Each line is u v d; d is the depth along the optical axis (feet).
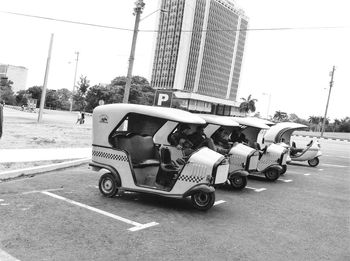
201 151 24.56
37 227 18.31
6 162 33.35
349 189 38.58
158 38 285.02
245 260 16.52
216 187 33.53
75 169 35.70
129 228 19.48
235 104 399.24
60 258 14.90
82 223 19.56
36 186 27.07
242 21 277.85
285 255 17.66
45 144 48.39
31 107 191.62
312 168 54.39
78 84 270.46
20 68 503.61
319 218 25.36
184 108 313.32
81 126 94.32
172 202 25.85
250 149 33.55
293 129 49.55
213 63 364.99
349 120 287.89
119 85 280.92
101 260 15.07
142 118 27.04
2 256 14.65
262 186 36.06
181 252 16.74
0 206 21.30
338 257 18.02
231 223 22.15
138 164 25.61
